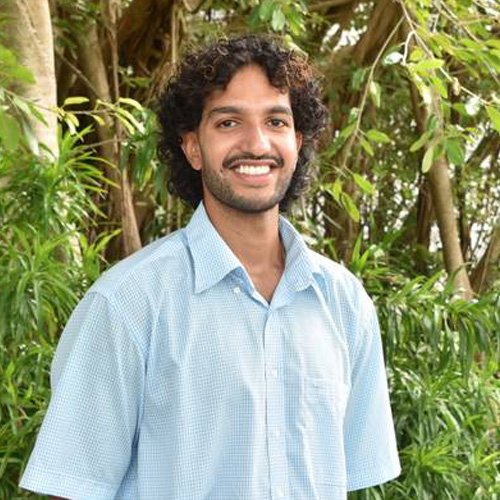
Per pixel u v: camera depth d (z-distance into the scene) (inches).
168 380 81.2
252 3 198.4
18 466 133.7
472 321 155.9
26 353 132.2
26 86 153.6
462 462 165.9
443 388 162.4
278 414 83.1
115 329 80.9
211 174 85.2
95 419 81.4
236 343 82.6
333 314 90.7
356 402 94.7
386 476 95.9
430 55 154.1
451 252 238.5
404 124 279.6
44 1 157.6
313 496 84.0
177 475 80.4
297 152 94.9
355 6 262.1
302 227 181.2
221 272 83.2
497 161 286.5
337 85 250.8
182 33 233.0
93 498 81.8
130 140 161.6
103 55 236.7
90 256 143.0
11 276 129.9
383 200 286.5
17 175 142.6
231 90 84.4
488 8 164.7
